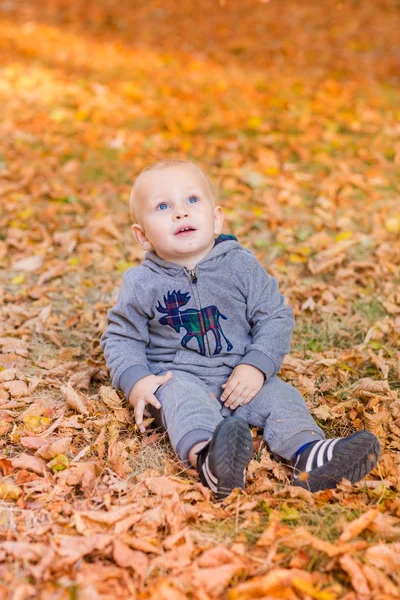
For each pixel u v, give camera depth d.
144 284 2.68
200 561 1.95
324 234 4.57
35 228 4.65
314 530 2.10
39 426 2.66
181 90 7.50
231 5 11.14
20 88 7.36
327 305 3.79
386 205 5.02
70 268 4.17
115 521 2.09
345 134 6.39
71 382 2.96
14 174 5.40
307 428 2.45
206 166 5.68
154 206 2.67
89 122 6.55
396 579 1.91
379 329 3.50
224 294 2.69
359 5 10.89
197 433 2.35
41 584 1.84
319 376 3.10
